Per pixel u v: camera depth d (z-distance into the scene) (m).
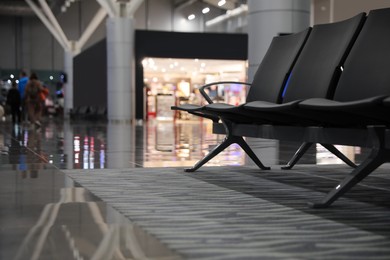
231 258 1.83
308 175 4.27
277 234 2.21
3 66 36.09
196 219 2.51
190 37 21.48
